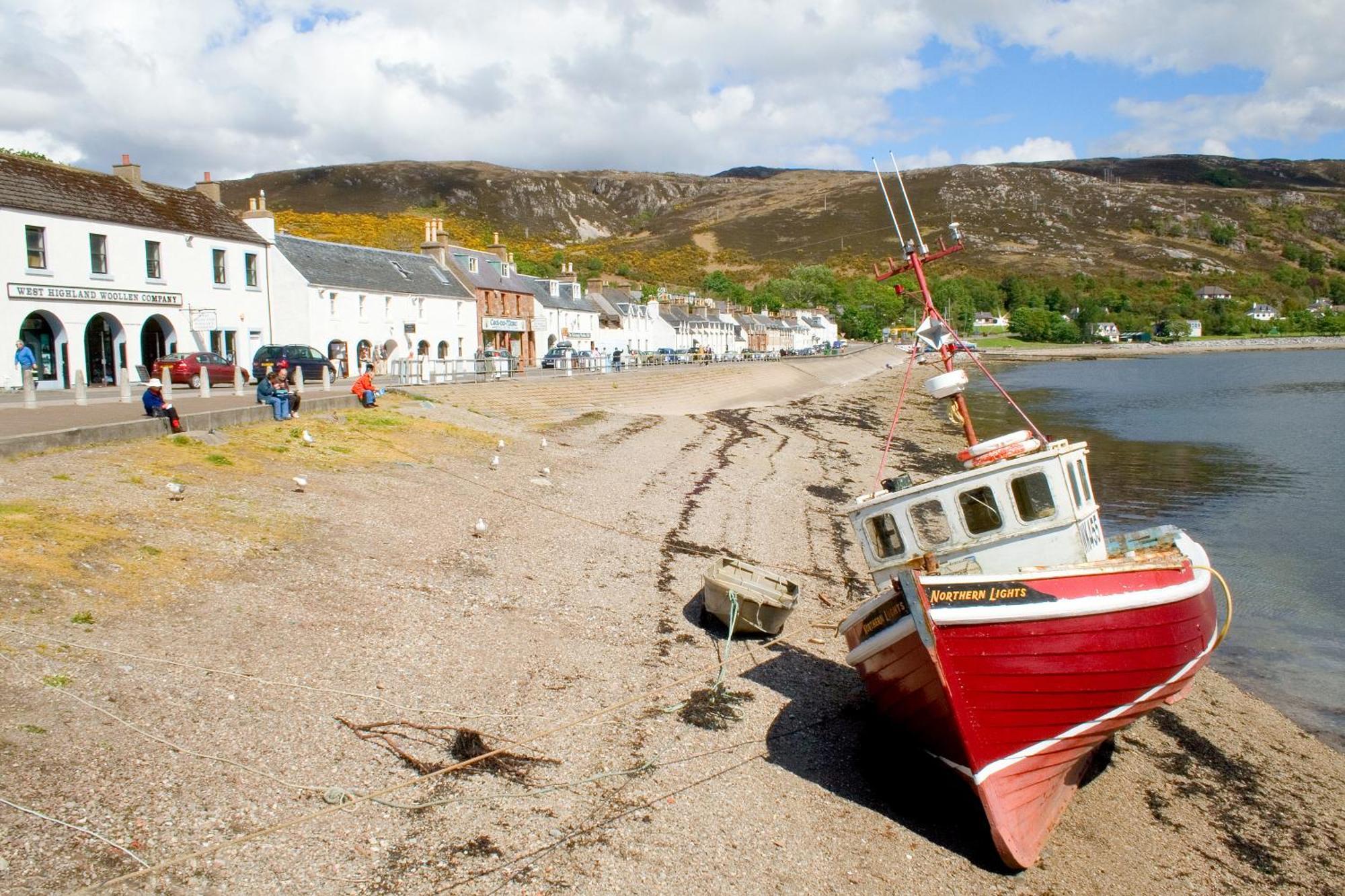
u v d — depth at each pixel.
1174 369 110.19
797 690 13.17
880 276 13.84
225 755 8.94
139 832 7.59
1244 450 40.44
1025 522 11.47
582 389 46.16
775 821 9.73
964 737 9.98
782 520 24.05
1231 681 15.27
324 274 47.19
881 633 10.56
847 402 66.75
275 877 7.50
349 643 12.02
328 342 46.22
